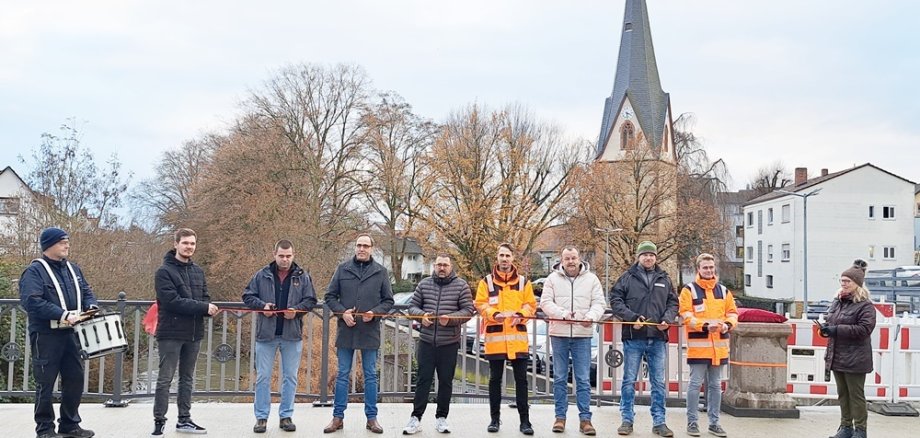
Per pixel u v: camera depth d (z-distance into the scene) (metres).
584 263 8.26
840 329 7.93
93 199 27.44
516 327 7.95
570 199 49.78
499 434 8.02
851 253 63.88
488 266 45.53
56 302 7.05
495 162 47.06
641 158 49.94
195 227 37.69
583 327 8.12
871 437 8.34
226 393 9.27
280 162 38.25
